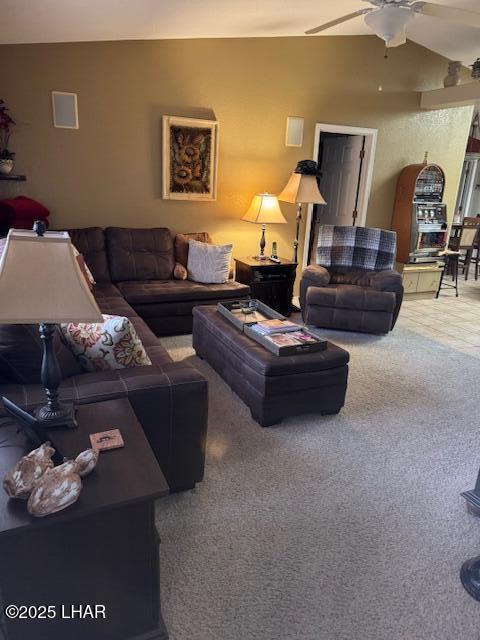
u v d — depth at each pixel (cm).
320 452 257
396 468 246
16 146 423
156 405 193
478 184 860
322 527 201
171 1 330
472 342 450
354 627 156
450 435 281
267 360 271
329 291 450
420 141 607
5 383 184
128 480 132
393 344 436
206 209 514
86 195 460
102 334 201
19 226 412
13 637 130
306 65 516
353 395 328
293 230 569
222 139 501
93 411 169
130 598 140
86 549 129
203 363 365
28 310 126
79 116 438
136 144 466
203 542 189
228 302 370
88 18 345
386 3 284
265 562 181
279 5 380
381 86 561
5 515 117
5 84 407
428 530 202
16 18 322
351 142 610
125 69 443
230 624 155
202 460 214
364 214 607
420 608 165
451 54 568
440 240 612
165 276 459
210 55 472
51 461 130
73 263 132
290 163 542
